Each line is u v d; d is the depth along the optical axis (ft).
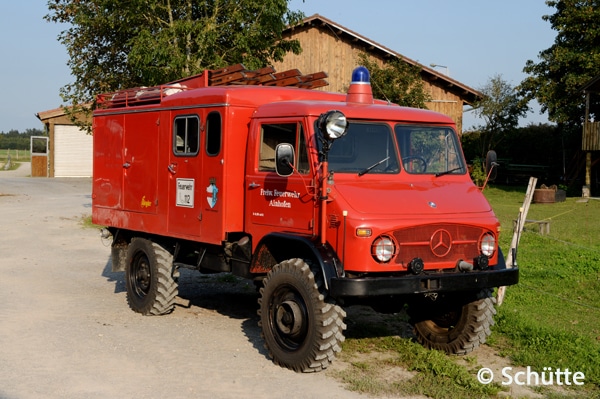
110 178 32.99
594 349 25.71
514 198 96.17
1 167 191.83
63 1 65.51
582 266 41.09
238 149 25.66
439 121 25.26
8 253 46.70
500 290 31.09
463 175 25.34
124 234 33.37
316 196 22.24
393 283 20.75
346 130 21.68
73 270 41.14
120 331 27.32
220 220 25.63
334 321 21.70
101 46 65.10
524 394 21.50
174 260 29.78
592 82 96.12
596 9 105.40
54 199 86.94
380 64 102.99
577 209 80.59
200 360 23.72
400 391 20.95
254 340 26.48
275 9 57.93
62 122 136.36
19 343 25.16
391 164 23.81
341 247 21.31
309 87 30.12
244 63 58.65
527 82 114.73
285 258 24.79
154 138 29.76
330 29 103.35
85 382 21.15
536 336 26.86
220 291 36.01
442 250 22.13
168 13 59.36
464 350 24.94
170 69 56.70
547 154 125.29
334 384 21.45
